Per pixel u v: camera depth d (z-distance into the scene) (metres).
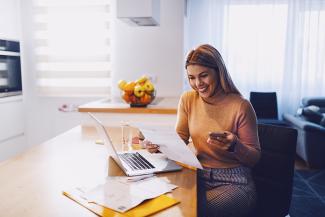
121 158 1.34
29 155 1.42
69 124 3.66
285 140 1.38
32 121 3.68
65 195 0.99
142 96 2.17
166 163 1.28
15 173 1.19
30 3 3.46
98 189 1.02
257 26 4.58
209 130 1.31
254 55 4.64
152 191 1.01
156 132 1.19
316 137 3.59
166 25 3.29
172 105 2.35
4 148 3.15
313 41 4.54
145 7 1.84
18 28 3.41
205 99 1.33
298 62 4.58
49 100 3.64
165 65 3.35
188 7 4.60
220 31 4.63
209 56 1.24
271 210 1.39
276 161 1.40
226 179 1.25
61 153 1.45
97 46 3.46
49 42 3.52
